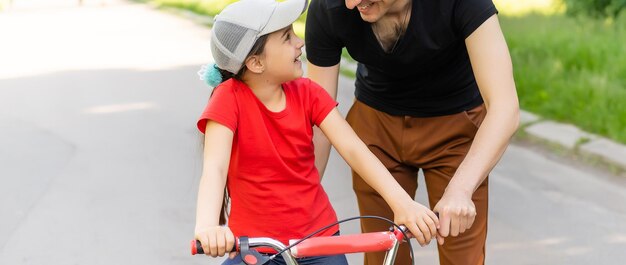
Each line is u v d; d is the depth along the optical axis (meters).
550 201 5.77
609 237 5.23
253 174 2.91
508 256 5.01
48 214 5.74
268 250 2.93
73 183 6.31
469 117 3.44
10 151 7.13
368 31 3.20
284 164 2.91
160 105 8.59
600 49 8.81
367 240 2.62
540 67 8.46
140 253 5.12
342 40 3.28
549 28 9.94
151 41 12.78
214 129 2.82
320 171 3.34
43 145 7.29
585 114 7.18
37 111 8.54
